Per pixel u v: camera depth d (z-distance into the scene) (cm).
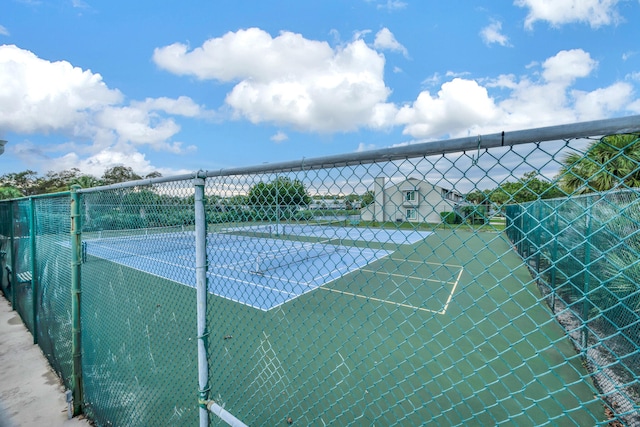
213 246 193
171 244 206
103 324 303
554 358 396
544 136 83
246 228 156
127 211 249
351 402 315
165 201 208
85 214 298
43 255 402
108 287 318
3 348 432
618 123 74
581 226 345
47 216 378
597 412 289
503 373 370
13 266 559
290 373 368
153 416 275
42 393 333
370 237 125
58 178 4316
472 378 360
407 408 308
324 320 514
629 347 276
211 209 167
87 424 288
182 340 396
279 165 133
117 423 261
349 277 536
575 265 429
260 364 388
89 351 298
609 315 313
